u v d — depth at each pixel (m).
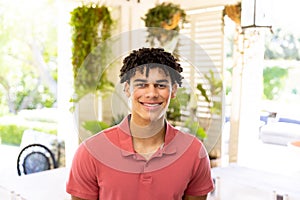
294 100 3.28
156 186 0.58
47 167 2.79
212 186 0.73
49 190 1.85
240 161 2.53
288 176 2.04
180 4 2.32
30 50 4.53
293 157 2.40
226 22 2.55
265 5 1.97
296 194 1.70
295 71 3.25
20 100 4.42
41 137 3.28
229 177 1.97
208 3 2.48
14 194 1.74
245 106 2.78
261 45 2.80
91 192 0.62
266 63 3.34
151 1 2.23
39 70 4.56
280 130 3.06
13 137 4.09
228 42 2.66
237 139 2.73
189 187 0.70
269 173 2.11
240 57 2.72
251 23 1.98
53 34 4.63
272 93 3.38
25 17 4.47
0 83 4.30
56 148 2.99
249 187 1.75
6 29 4.38
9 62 4.39
